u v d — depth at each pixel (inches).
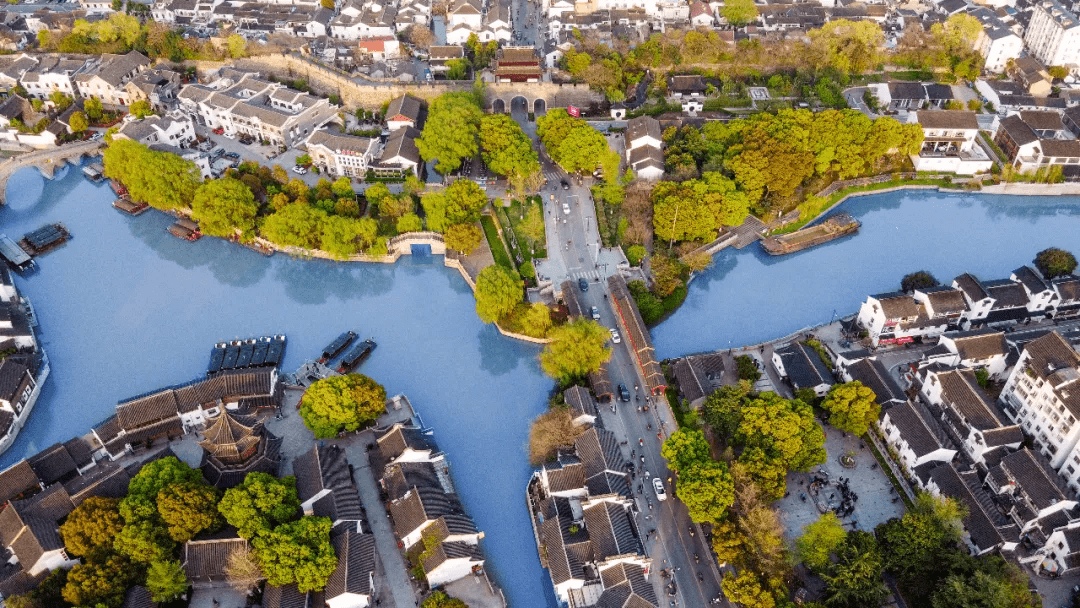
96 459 7135.8
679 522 6589.6
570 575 5974.4
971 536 6205.7
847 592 5698.8
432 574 6117.1
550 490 6624.0
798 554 6003.9
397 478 6732.3
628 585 5777.6
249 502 6146.7
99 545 5979.3
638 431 7391.7
